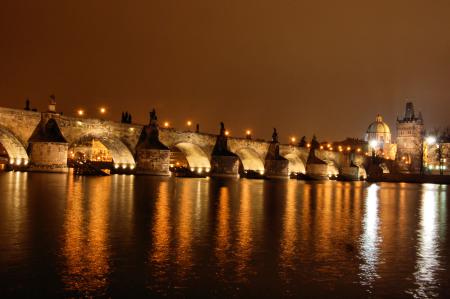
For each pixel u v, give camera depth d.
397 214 55.00
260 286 23.78
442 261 29.56
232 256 29.09
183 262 27.38
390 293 23.39
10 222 37.56
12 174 103.88
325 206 61.53
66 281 23.50
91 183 87.12
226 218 44.59
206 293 22.58
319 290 23.50
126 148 140.75
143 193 69.06
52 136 117.56
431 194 102.75
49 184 77.88
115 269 25.61
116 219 41.00
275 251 30.88
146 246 30.80
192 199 63.03
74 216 41.72
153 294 22.23
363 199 79.00
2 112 110.25
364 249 32.56
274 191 92.25
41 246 29.75
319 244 33.56
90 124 129.25
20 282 23.17
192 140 161.88
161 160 142.88
